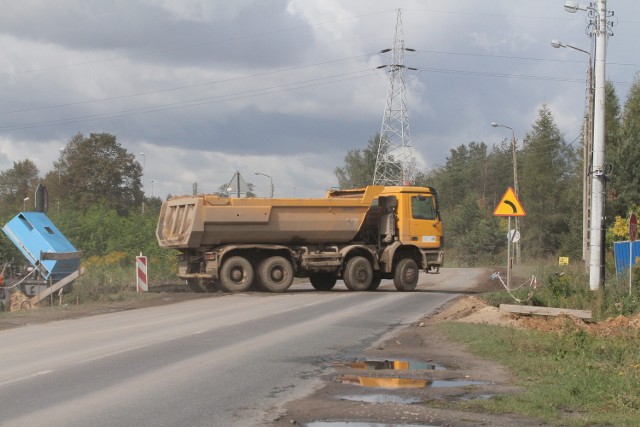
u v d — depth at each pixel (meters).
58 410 8.74
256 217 29.12
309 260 30.27
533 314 19.67
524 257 84.88
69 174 78.38
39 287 24.98
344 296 27.58
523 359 12.84
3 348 14.17
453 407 9.09
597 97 24.36
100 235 43.75
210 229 28.64
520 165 115.56
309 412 8.77
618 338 15.33
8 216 39.88
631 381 10.59
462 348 14.49
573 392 9.92
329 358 13.09
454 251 82.44
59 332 16.86
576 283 26.00
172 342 14.95
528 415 8.70
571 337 14.68
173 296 26.77
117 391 9.91
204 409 8.86
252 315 20.69
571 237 76.06
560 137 96.81
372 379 11.03
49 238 25.59
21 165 99.50
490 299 23.23
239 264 28.95
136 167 80.69
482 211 87.06
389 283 39.62
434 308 23.11
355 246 30.97
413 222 31.61
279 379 10.92
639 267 24.44
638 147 55.88
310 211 30.05
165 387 10.20
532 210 92.31
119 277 33.91
